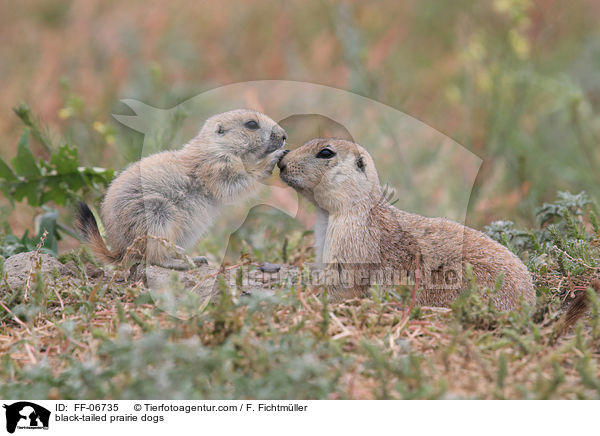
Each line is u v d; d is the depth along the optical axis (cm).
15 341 1071
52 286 1231
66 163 1580
